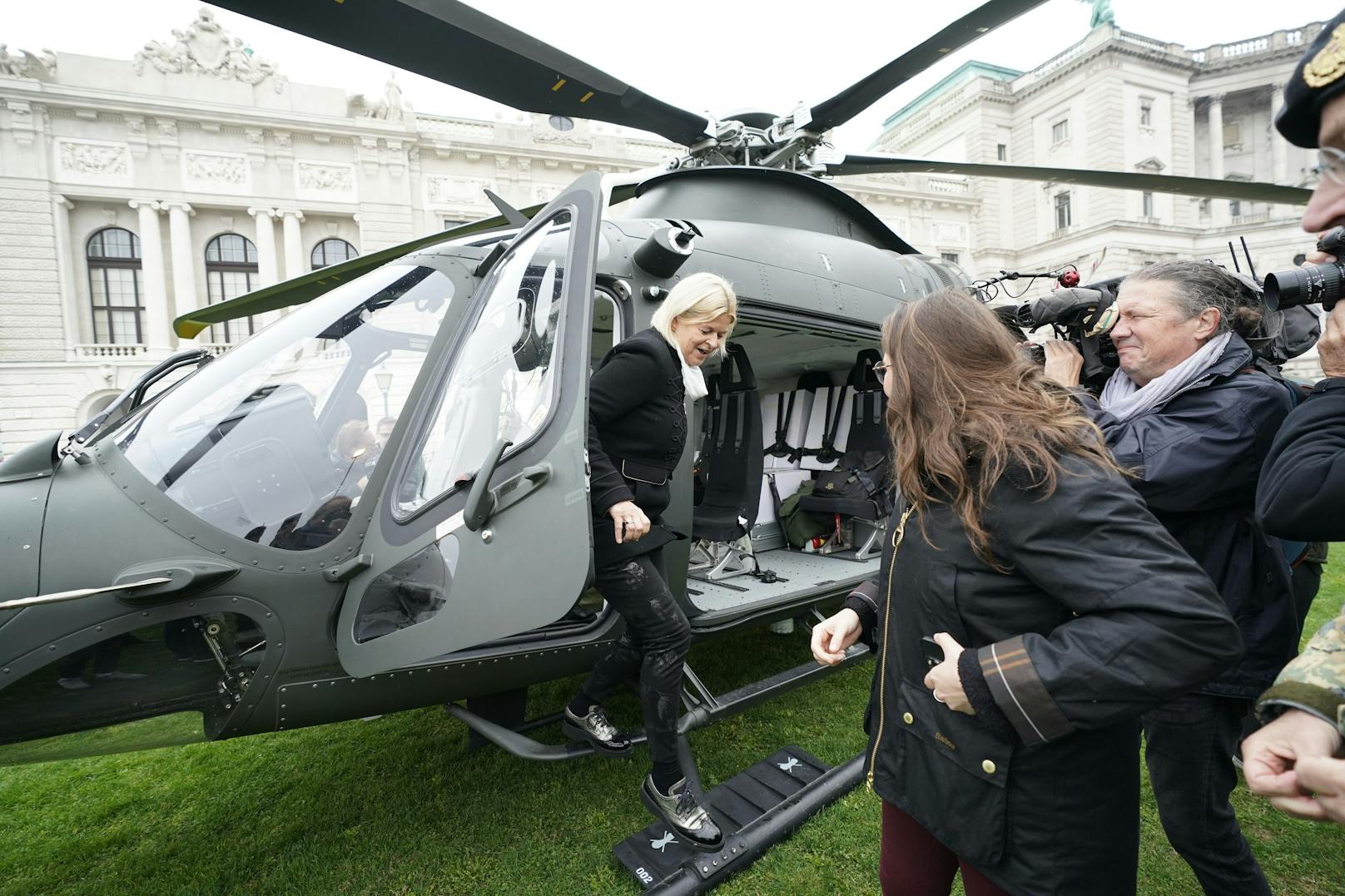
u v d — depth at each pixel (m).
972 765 0.87
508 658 1.94
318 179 17.59
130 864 2.00
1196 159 24.56
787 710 2.83
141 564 1.47
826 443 4.06
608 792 2.26
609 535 1.65
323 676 1.70
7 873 1.98
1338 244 1.12
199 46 16.45
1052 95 25.23
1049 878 0.84
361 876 1.89
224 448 1.64
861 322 3.05
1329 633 0.69
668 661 1.72
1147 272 1.40
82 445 1.72
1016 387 0.88
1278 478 0.94
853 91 2.71
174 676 1.54
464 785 2.33
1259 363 1.42
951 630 0.91
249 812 2.24
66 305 16.20
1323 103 0.62
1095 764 0.85
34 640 1.40
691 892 1.71
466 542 1.44
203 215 17.25
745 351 3.56
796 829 1.97
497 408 1.57
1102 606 0.74
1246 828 1.99
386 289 1.98
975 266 25.88
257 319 17.94
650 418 1.72
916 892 1.05
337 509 1.68
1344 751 0.61
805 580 3.16
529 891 1.80
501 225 2.87
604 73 2.36
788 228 3.07
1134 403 1.37
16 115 15.35
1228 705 1.28
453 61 2.09
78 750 1.55
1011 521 0.82
